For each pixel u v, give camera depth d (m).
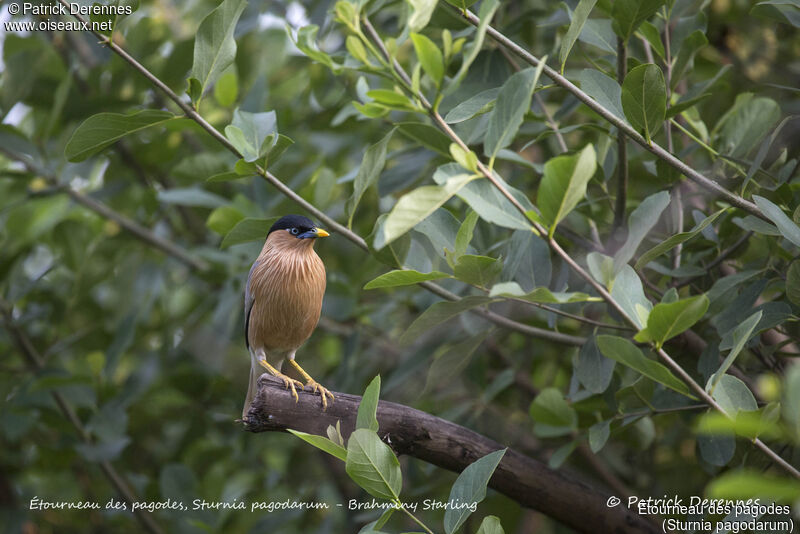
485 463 5.36
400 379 9.44
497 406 11.26
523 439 10.84
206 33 6.28
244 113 6.93
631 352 4.99
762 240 8.46
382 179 9.21
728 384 5.40
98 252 12.62
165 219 12.80
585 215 8.34
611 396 7.45
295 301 8.80
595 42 7.54
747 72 10.26
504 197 4.93
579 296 5.01
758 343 6.78
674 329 4.84
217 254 10.55
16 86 10.23
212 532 10.12
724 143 7.68
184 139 12.21
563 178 4.52
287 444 12.30
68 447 10.68
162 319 12.31
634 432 9.48
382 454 5.06
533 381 11.65
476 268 5.60
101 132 6.24
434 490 10.14
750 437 5.04
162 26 11.44
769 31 10.38
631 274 5.41
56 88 11.27
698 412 7.60
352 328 11.52
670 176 7.46
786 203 6.83
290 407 6.90
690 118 8.12
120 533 12.39
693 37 7.59
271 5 12.15
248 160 6.36
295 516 10.29
